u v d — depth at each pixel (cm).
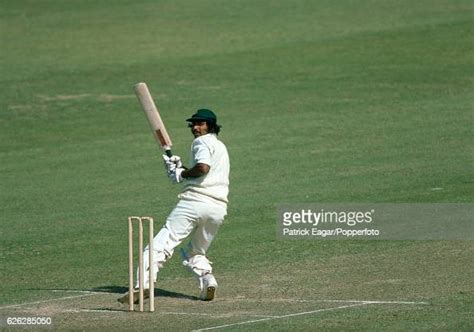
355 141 8931
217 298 4412
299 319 3944
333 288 4512
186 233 4372
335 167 7925
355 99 10744
